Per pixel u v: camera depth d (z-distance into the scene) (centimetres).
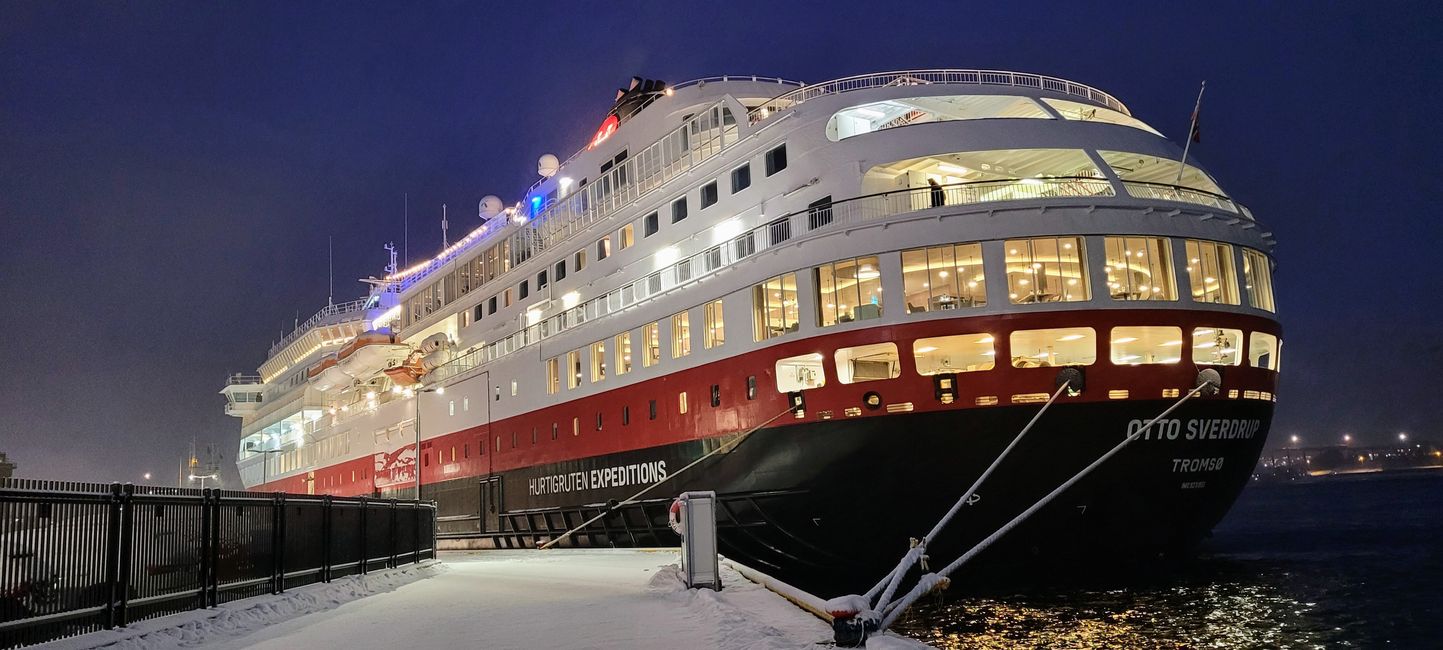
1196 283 2583
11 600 1178
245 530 1750
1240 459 2656
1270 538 4656
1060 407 2447
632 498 3347
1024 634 2244
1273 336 2728
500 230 4719
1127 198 2555
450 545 4594
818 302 2714
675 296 3241
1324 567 3225
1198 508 2638
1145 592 2683
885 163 2783
